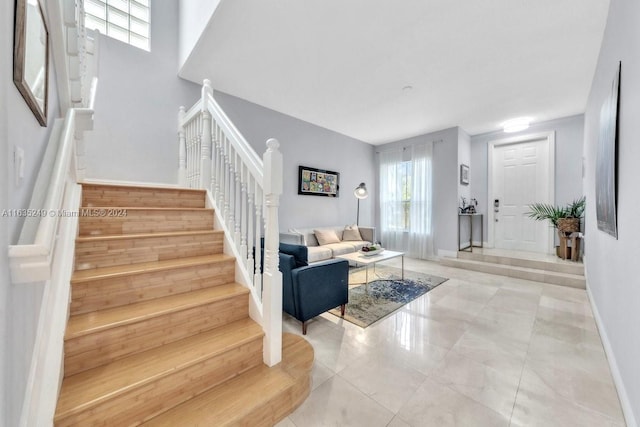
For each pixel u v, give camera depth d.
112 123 2.91
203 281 1.80
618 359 1.62
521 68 2.96
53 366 1.03
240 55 2.80
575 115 4.37
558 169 4.55
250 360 1.54
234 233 2.04
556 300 3.10
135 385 1.14
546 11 2.13
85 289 1.39
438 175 5.27
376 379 1.71
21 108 0.89
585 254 3.56
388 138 5.82
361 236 5.25
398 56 2.78
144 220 1.97
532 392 1.60
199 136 2.74
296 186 4.68
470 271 4.44
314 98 3.83
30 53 0.97
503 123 4.79
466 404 1.50
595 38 2.42
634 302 1.32
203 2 2.43
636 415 1.25
